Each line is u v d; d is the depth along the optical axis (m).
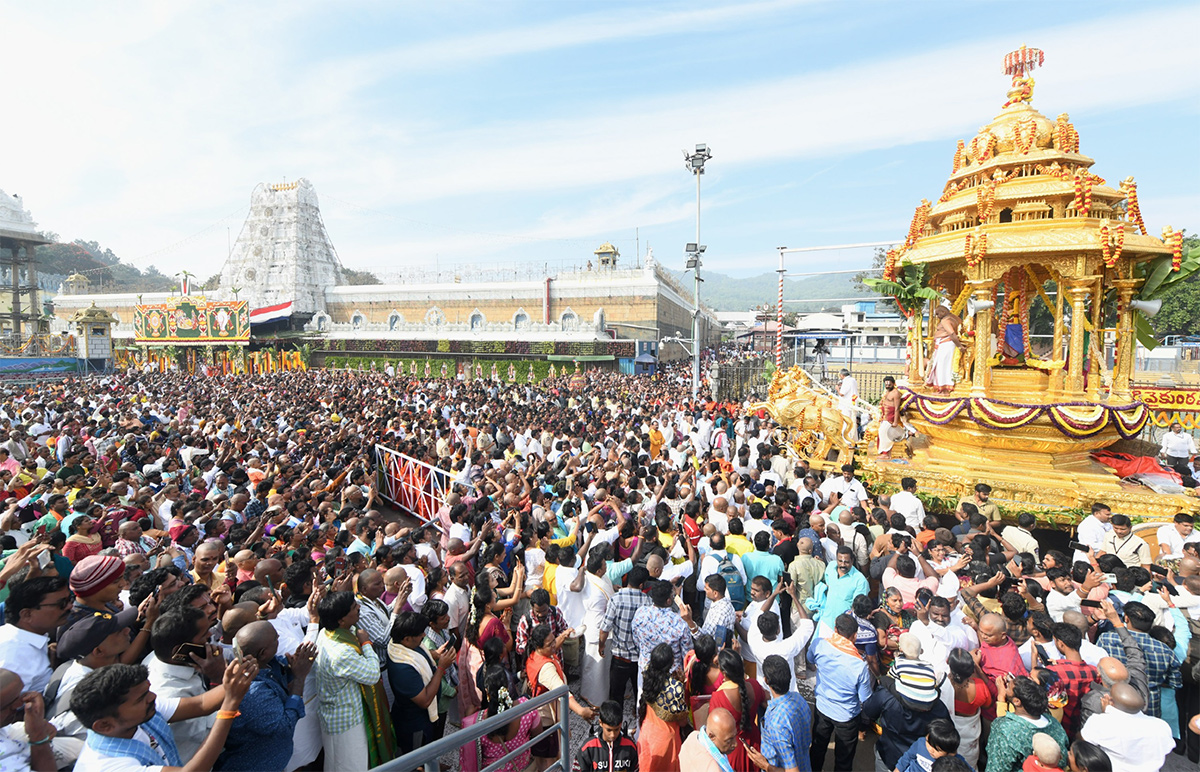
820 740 5.33
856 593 6.25
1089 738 4.46
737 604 6.94
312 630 4.93
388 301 66.81
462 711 5.36
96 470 10.13
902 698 4.66
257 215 68.56
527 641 5.90
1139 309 10.21
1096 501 9.52
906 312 12.74
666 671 4.64
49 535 6.16
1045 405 10.03
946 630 5.48
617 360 44.59
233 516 8.23
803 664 6.94
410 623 4.80
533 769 4.93
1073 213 9.90
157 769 3.01
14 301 71.75
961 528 8.80
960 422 11.06
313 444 13.63
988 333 10.61
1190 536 8.38
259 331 60.03
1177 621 5.70
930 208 12.05
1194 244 9.95
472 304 63.12
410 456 13.99
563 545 7.60
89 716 2.96
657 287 55.81
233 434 14.45
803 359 34.25
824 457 13.86
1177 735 5.37
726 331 106.19
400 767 2.82
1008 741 4.23
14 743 3.07
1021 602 5.34
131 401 22.12
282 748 4.02
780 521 7.72
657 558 6.24
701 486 10.82
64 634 3.79
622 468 11.04
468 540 8.23
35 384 35.31
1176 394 13.35
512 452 13.59
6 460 11.05
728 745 3.91
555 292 59.09
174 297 51.31
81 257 124.12
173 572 5.05
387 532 7.62
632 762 4.68
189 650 3.82
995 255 10.06
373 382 35.94
